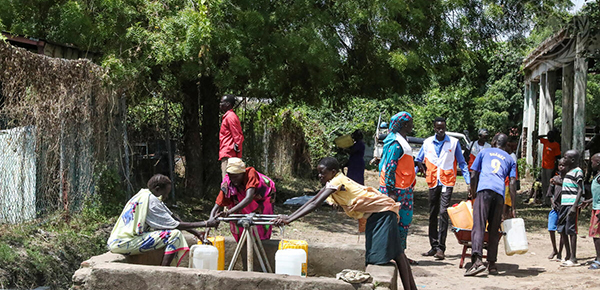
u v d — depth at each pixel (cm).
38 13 1036
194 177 1223
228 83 1002
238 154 840
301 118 1980
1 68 682
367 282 402
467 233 705
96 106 843
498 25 1322
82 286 437
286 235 959
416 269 705
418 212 1314
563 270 698
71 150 792
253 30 1034
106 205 855
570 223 732
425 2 1194
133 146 1074
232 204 576
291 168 1867
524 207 1373
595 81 2530
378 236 482
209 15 965
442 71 1266
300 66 1153
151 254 525
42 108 741
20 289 561
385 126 2066
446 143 781
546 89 1675
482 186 672
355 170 952
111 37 951
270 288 400
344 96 1452
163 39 938
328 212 1234
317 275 527
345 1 1141
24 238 661
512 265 742
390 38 1173
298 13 1101
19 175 712
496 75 2725
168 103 1246
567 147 1516
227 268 554
